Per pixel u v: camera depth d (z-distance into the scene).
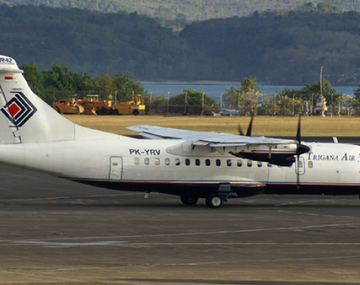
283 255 53.34
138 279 43.12
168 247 55.47
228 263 49.53
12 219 68.62
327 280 44.47
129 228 64.69
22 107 79.00
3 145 78.00
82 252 52.44
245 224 69.25
